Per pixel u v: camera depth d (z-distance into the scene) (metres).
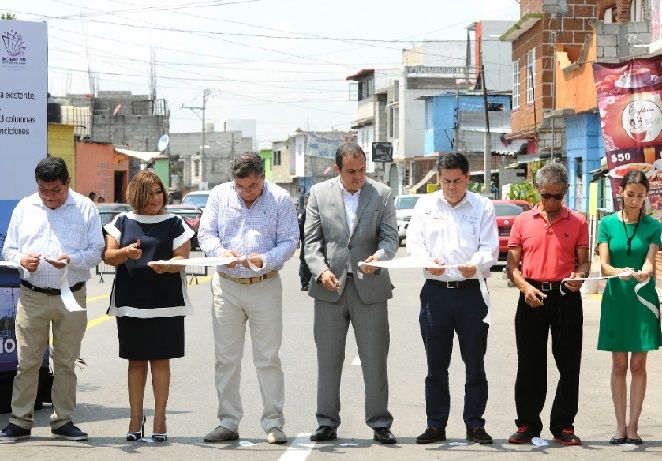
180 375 11.63
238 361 8.45
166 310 8.23
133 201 8.33
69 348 8.42
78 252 8.37
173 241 8.33
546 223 8.30
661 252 22.05
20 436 8.46
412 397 10.34
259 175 8.33
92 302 20.00
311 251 8.40
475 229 8.24
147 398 10.35
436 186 56.12
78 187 46.91
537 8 35.47
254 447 8.16
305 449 8.09
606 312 8.38
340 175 8.46
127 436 8.38
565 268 8.25
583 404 10.06
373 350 8.34
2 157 9.74
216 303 8.42
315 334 8.50
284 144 101.56
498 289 22.45
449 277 8.24
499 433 8.75
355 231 8.36
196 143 109.56
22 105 9.79
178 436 8.59
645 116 19.47
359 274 8.30
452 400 10.19
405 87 70.81
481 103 61.53
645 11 28.75
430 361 8.34
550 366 12.19
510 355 13.13
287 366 12.15
